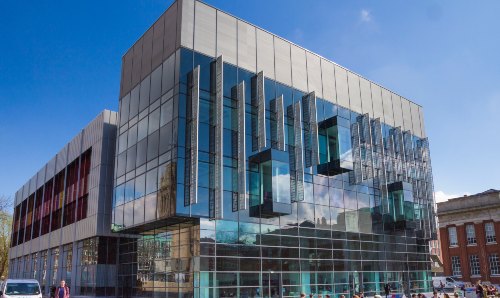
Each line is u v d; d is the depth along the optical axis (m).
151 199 30.73
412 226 43.44
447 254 74.75
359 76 45.25
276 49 37.16
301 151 35.28
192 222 29.42
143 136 33.66
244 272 30.19
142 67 35.94
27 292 24.58
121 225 34.38
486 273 68.06
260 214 32.03
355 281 37.91
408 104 51.66
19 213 68.56
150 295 32.53
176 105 30.00
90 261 38.78
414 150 50.53
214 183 29.72
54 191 52.09
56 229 49.19
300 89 38.12
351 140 40.78
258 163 32.78
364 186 41.62
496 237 68.25
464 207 73.44
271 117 34.97
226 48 33.47
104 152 39.97
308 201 36.03
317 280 34.78
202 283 27.91
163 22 33.97
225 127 31.72
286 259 33.03
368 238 40.47
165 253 31.75
